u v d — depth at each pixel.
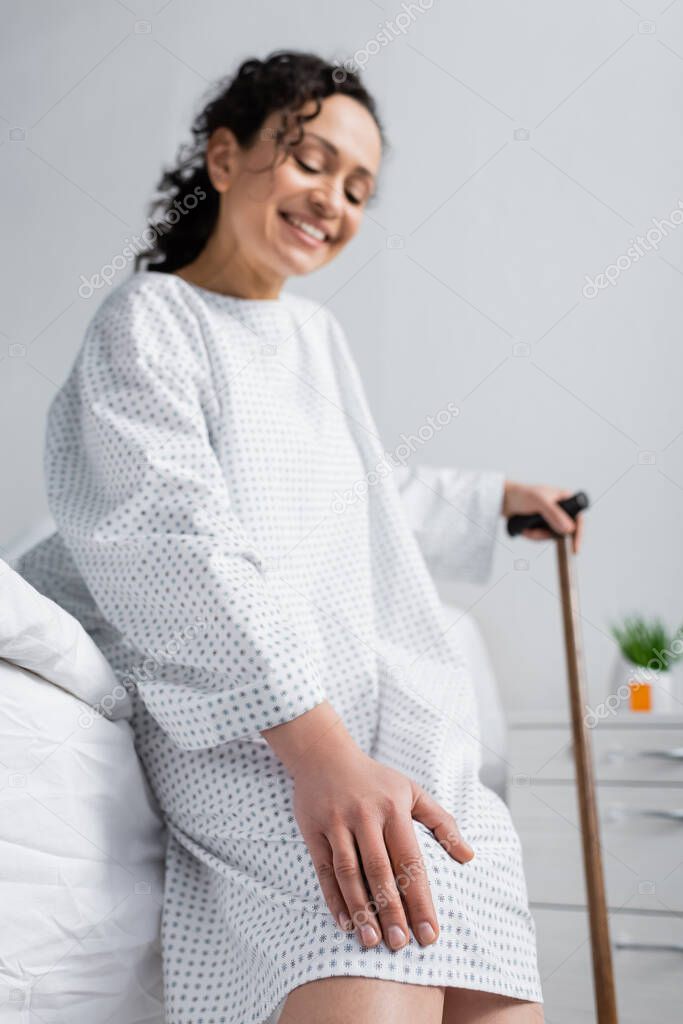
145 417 0.99
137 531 0.90
